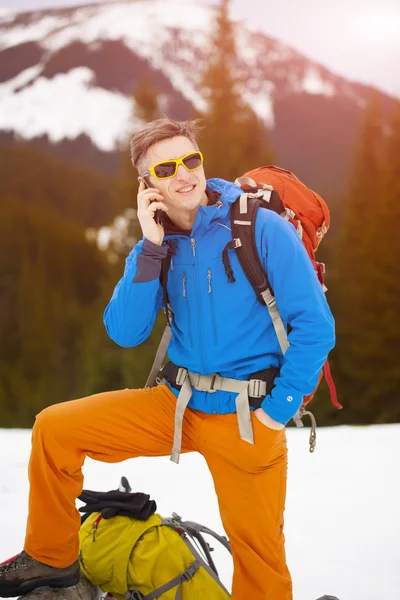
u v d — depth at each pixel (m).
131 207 31.72
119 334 2.32
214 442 2.19
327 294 28.97
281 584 2.21
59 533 2.26
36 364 44.50
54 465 2.24
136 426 2.30
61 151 135.62
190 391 2.22
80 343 40.94
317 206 2.41
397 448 5.37
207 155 32.59
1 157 84.94
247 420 2.11
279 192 2.41
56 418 2.24
